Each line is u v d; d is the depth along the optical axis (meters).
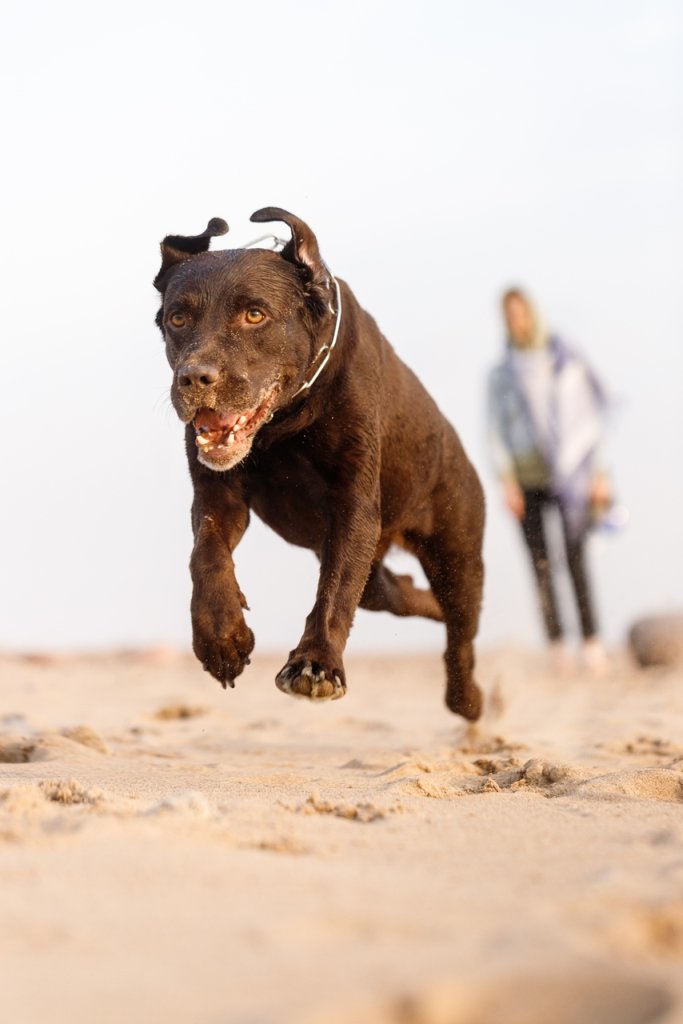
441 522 8.95
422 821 5.19
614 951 3.27
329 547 7.38
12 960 3.10
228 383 6.91
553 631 16.19
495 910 3.66
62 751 8.35
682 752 8.73
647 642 17.55
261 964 3.07
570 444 15.45
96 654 23.45
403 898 3.78
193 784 6.72
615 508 16.11
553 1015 2.80
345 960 3.10
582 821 5.24
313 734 11.19
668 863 4.34
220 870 3.99
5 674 19.44
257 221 7.28
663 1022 2.67
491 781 6.52
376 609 9.23
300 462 7.57
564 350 15.50
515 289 15.26
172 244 7.64
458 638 9.47
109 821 4.61
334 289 7.45
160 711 12.97
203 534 7.14
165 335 7.43
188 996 2.85
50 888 3.73
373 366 7.65
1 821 4.71
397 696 16.72
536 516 15.80
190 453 7.39
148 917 3.46
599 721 11.66
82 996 2.86
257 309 7.08
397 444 8.10
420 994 2.75
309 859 4.33
